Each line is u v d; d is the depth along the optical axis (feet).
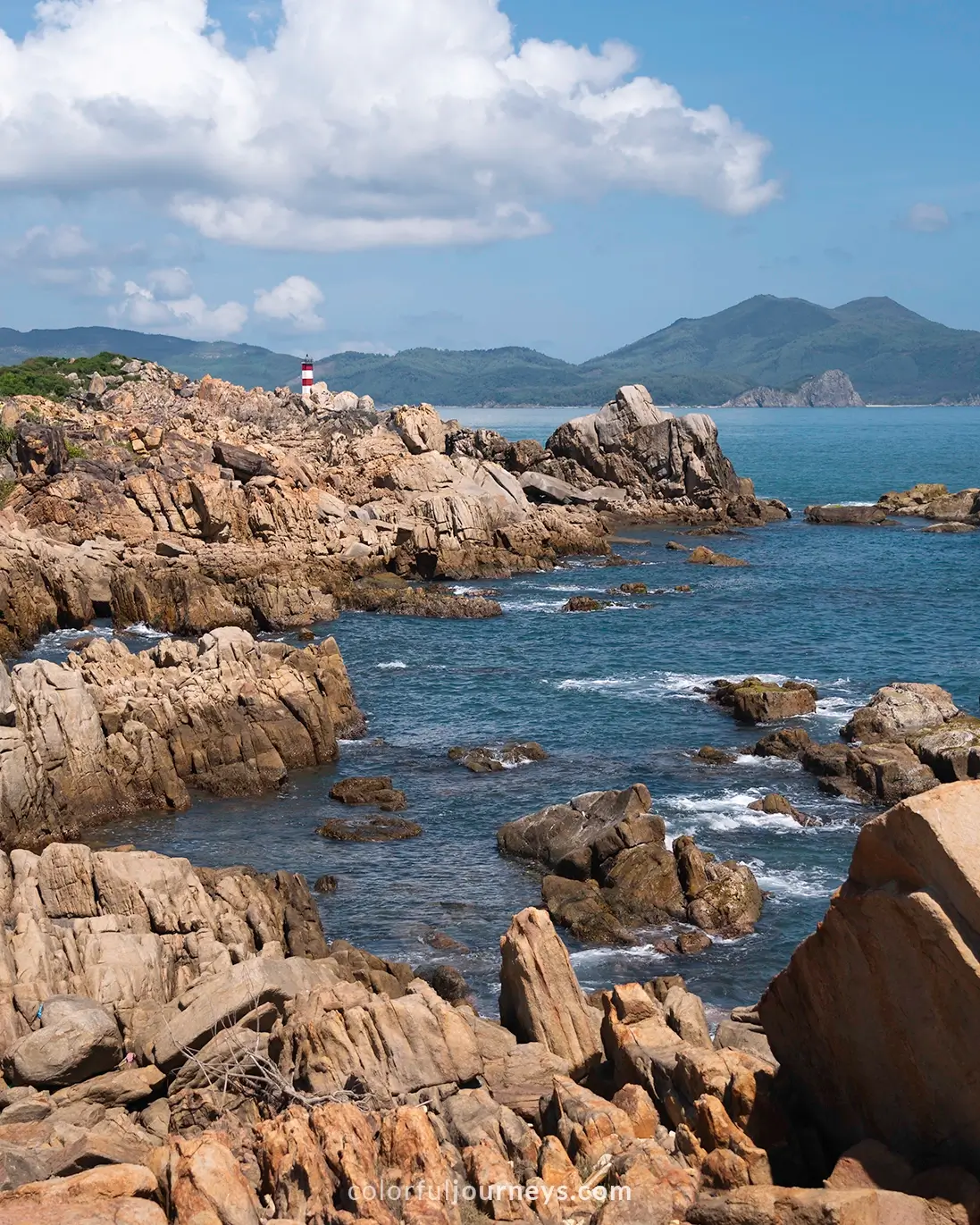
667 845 150.51
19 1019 81.87
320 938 116.78
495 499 419.33
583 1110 57.31
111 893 105.91
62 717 164.66
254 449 416.46
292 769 184.34
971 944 43.16
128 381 647.56
